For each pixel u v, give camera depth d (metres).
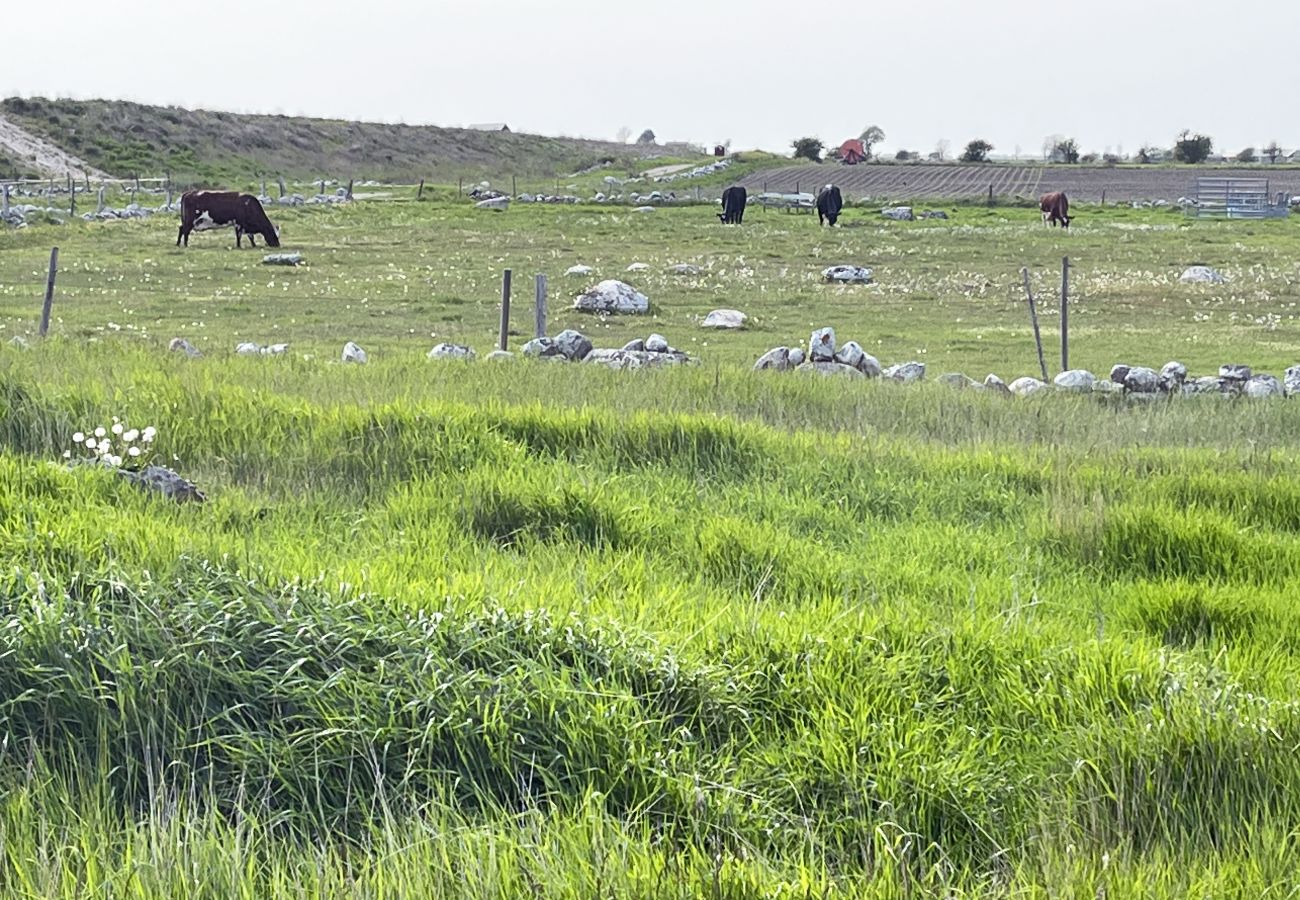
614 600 8.20
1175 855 5.76
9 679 6.30
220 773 6.03
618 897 4.99
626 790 6.06
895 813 6.02
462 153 163.50
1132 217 84.06
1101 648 7.88
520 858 5.27
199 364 18.03
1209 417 19.45
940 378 22.36
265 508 11.12
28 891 4.94
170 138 128.62
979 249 59.12
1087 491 13.37
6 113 120.81
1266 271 51.12
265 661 6.61
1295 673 8.12
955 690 7.44
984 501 13.05
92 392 13.98
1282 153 173.50
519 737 6.26
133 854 5.23
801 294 43.38
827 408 18.34
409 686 6.50
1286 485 13.54
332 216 70.62
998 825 6.15
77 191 87.62
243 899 4.95
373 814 5.81
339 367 18.98
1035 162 172.75
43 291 38.84
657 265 50.84
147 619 6.71
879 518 12.41
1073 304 41.66
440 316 36.12
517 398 16.98
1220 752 6.44
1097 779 6.33
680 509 12.09
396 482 12.06
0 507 9.04
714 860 5.24
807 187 123.00
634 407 16.64
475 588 7.87
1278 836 5.89
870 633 7.91
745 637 7.62
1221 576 10.77
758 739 6.76
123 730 6.11
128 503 10.08
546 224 69.38
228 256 51.22
